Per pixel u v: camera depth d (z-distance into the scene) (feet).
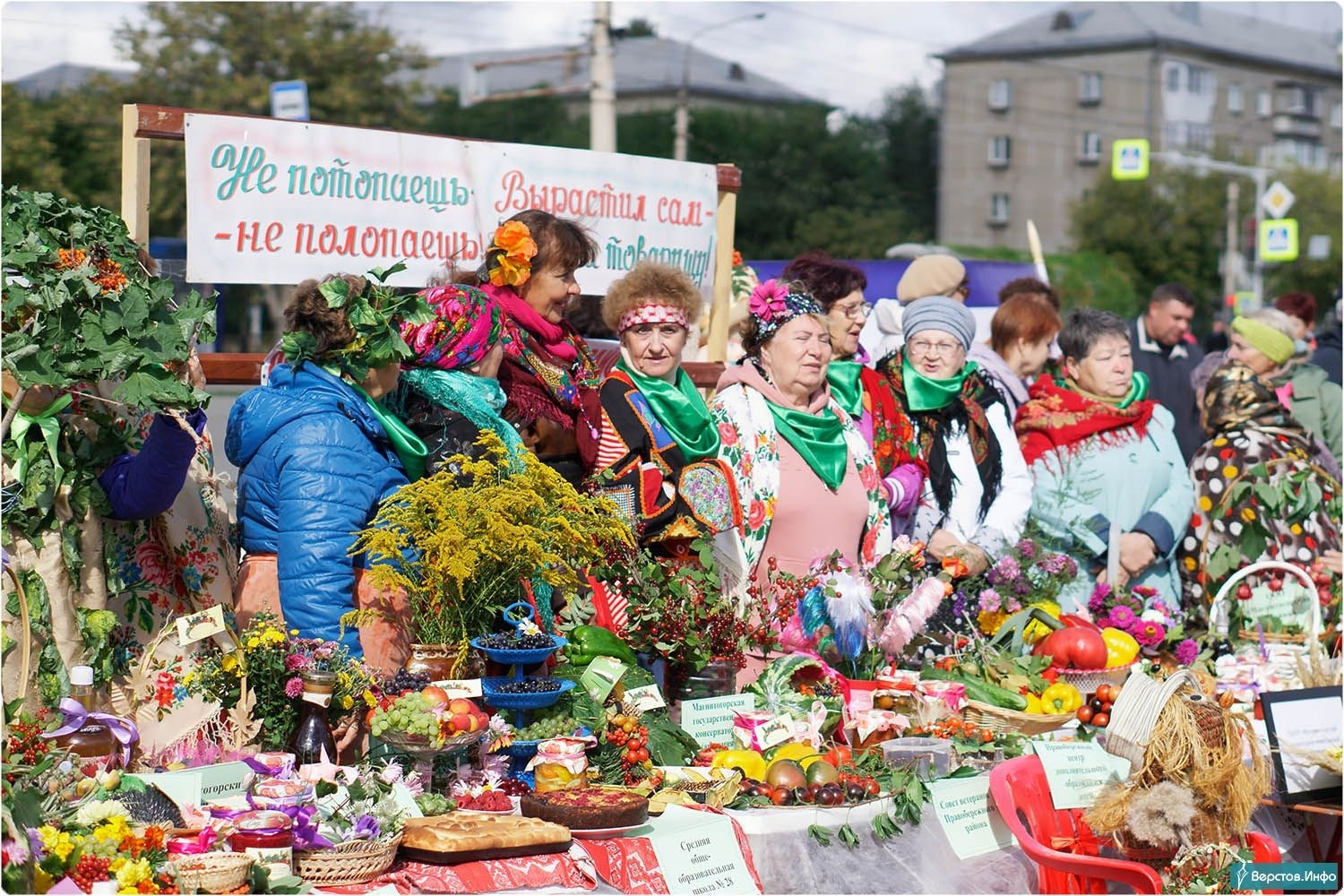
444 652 12.69
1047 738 15.31
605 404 15.71
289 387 13.30
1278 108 203.21
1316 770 15.23
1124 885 14.15
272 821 10.40
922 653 17.62
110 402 12.18
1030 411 20.76
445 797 11.95
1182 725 13.51
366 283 13.42
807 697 14.28
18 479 11.43
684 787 12.66
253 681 11.73
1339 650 19.04
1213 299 153.99
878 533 16.87
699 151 151.33
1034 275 29.73
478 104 147.54
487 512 12.60
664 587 14.37
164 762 11.66
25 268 11.43
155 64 98.94
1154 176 158.92
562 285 15.56
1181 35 195.11
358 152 16.33
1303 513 20.13
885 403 18.70
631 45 184.44
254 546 13.11
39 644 11.37
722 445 16.15
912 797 13.32
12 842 9.44
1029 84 194.70
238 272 15.56
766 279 26.81
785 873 12.50
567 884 11.09
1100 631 17.15
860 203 156.25
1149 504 20.35
